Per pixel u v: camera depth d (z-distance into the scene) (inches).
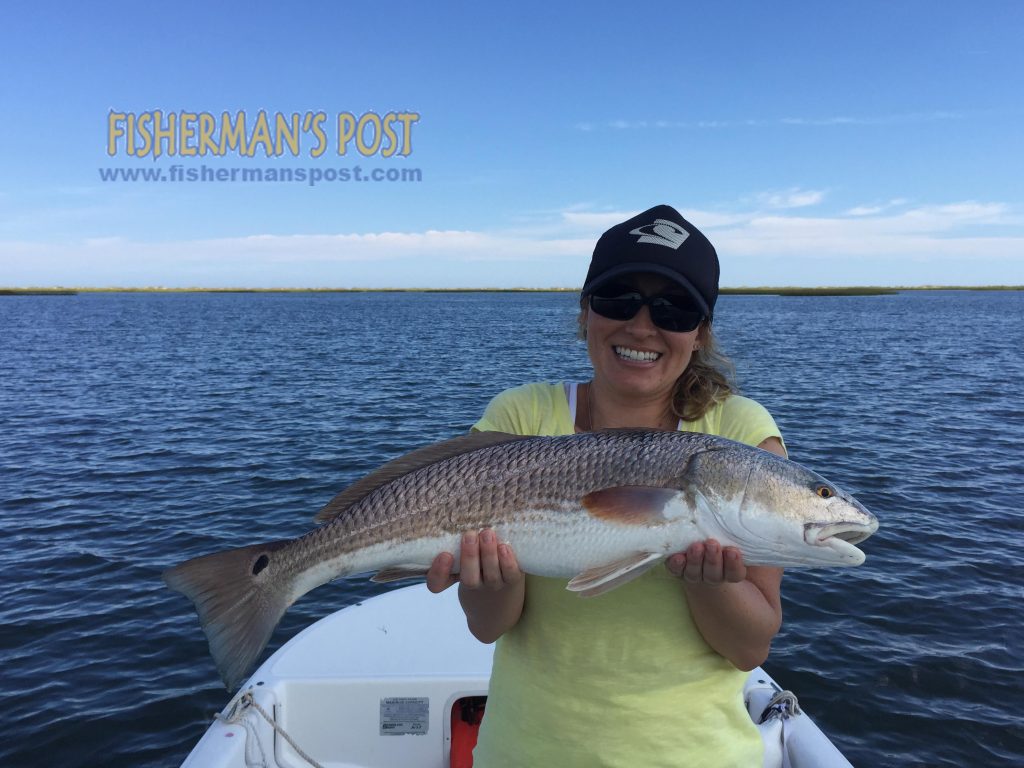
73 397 843.4
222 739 136.5
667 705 86.4
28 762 202.8
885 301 6929.1
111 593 302.8
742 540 95.7
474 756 99.3
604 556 94.6
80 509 411.8
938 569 319.0
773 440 104.9
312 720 153.9
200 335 2110.0
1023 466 496.7
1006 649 254.2
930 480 460.1
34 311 4306.1
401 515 103.3
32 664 250.5
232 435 622.8
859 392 877.2
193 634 271.1
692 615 88.2
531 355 1462.8
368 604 189.3
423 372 1139.3
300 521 392.2
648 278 93.6
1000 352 1502.2
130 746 209.3
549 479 98.8
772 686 159.5
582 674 88.0
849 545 95.2
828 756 128.1
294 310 4709.6
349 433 632.4
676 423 105.5
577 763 86.8
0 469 501.7
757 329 2374.5
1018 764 200.5
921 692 231.3
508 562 90.4
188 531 375.9
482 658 164.2
